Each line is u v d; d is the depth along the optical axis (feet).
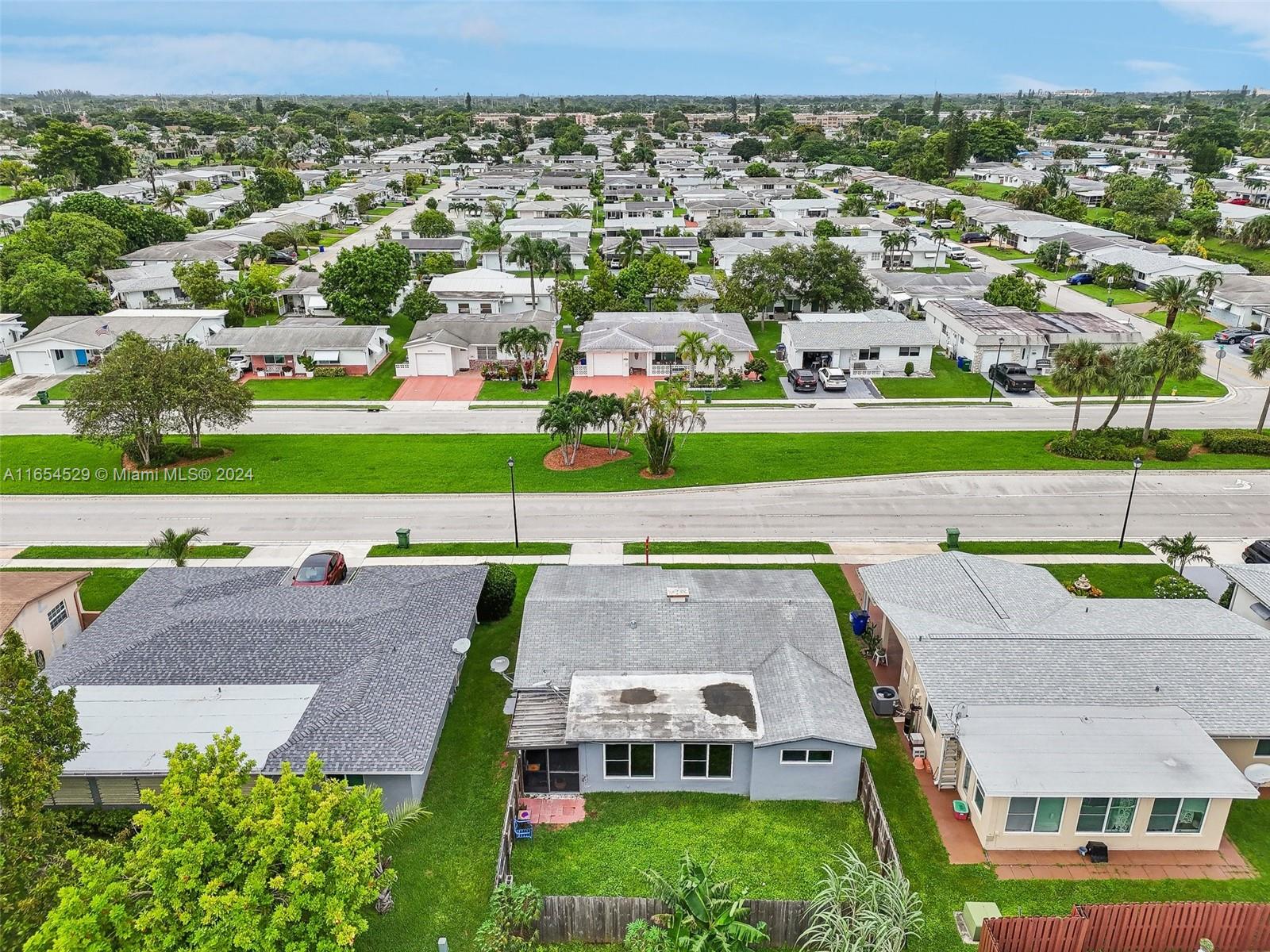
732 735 88.74
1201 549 135.23
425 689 95.96
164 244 378.32
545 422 176.45
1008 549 146.00
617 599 109.29
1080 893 78.79
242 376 250.16
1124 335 247.70
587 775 91.61
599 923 74.08
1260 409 218.18
